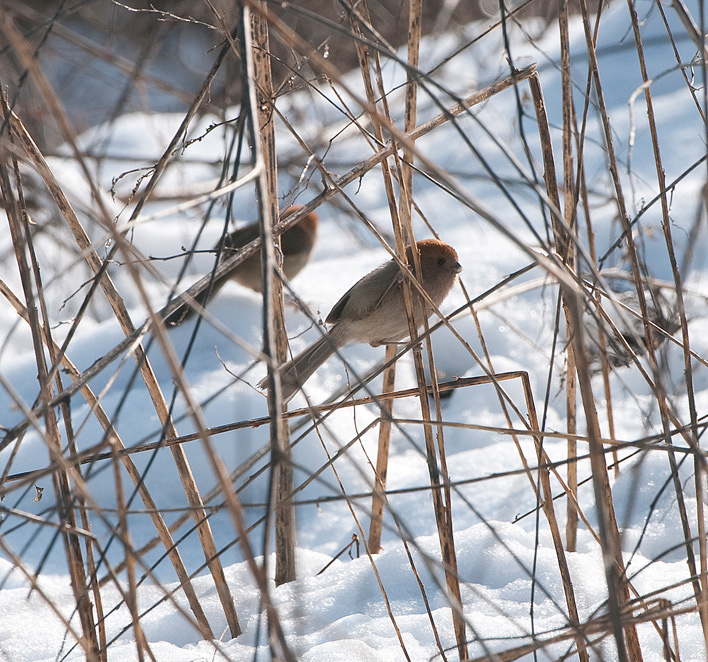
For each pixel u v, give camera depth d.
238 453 7.73
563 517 6.48
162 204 13.30
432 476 4.77
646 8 12.89
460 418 8.70
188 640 5.42
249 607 5.68
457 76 13.42
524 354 9.17
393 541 7.01
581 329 3.09
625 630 4.24
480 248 10.89
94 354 9.87
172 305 4.20
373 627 5.09
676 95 12.24
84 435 8.12
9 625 5.45
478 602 5.30
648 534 6.03
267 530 2.50
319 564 6.48
